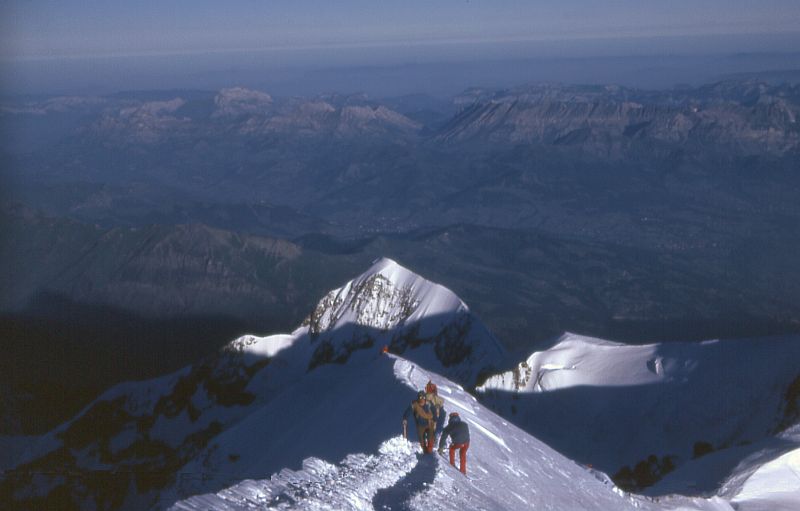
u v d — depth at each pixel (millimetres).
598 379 105875
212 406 171750
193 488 67250
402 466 24734
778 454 37812
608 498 31266
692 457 85188
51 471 139000
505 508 23172
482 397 109500
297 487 21078
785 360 92375
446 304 177750
